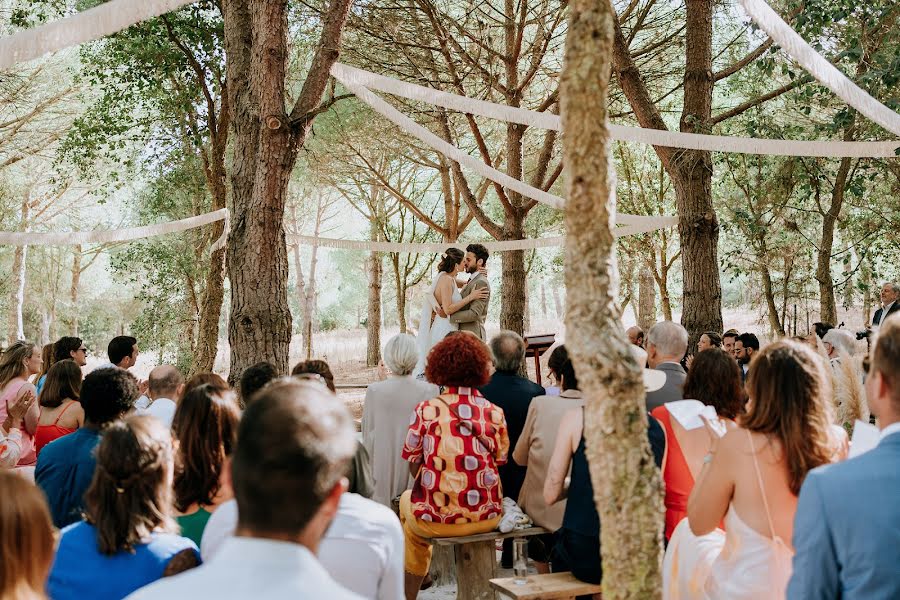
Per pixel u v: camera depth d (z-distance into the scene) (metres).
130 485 2.07
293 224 23.50
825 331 8.62
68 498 3.04
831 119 12.90
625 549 1.50
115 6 4.06
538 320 42.12
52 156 20.67
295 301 42.78
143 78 13.04
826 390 2.49
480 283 7.82
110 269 26.03
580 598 3.79
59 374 4.66
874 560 1.69
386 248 10.52
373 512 2.48
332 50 5.70
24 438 5.04
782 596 2.42
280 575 1.10
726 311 32.56
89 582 2.00
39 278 29.48
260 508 1.16
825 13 7.60
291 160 5.58
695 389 3.51
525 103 12.94
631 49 11.42
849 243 15.73
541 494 4.30
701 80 7.79
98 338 36.09
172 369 4.52
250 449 1.19
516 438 4.82
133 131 15.95
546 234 20.08
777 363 2.48
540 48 11.16
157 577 2.04
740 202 13.68
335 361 29.62
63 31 4.03
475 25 11.84
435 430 3.98
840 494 1.75
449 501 3.98
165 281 17.17
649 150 17.16
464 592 4.03
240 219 5.72
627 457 1.51
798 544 1.82
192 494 2.76
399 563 2.51
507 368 4.92
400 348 4.96
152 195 16.23
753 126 10.73
